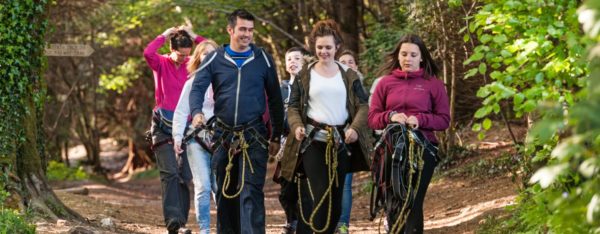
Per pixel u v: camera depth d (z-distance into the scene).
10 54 15.53
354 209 22.23
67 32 41.75
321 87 12.04
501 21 9.92
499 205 17.05
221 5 33.12
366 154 12.05
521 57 9.45
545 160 11.50
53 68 48.50
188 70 13.39
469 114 25.84
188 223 19.69
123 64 48.75
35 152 16.22
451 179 22.64
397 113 11.93
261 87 12.09
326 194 11.82
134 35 45.88
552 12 9.78
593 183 6.72
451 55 22.42
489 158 22.86
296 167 12.14
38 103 16.47
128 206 22.14
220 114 12.06
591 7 5.85
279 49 39.88
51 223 15.23
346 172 12.22
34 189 15.92
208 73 12.06
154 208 23.39
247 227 11.94
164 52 36.94
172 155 14.30
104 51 48.16
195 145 13.88
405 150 11.84
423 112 12.03
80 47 17.17
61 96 51.59
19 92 15.80
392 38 25.89
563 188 9.43
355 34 32.56
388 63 12.62
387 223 13.03
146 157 59.28
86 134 56.75
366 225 18.48
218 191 12.34
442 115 12.11
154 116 14.47
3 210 12.96
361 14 34.69
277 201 26.23
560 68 9.33
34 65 16.25
